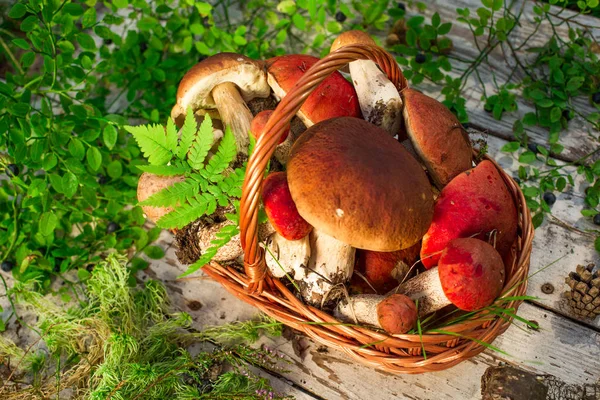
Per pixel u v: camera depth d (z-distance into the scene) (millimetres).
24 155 870
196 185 740
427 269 785
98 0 1094
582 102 979
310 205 707
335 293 775
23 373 846
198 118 875
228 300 878
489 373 816
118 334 810
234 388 795
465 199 757
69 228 924
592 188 890
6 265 915
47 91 904
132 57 1006
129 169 965
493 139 961
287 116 694
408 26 1023
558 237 889
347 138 724
